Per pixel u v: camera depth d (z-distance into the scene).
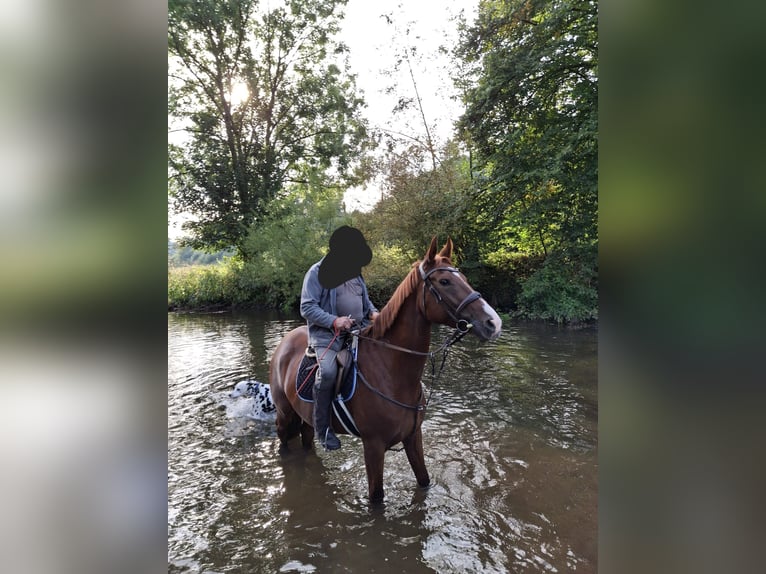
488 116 12.99
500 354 8.44
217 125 21.59
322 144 22.88
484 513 3.29
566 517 3.23
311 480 3.86
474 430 4.83
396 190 14.52
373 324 3.37
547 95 12.26
